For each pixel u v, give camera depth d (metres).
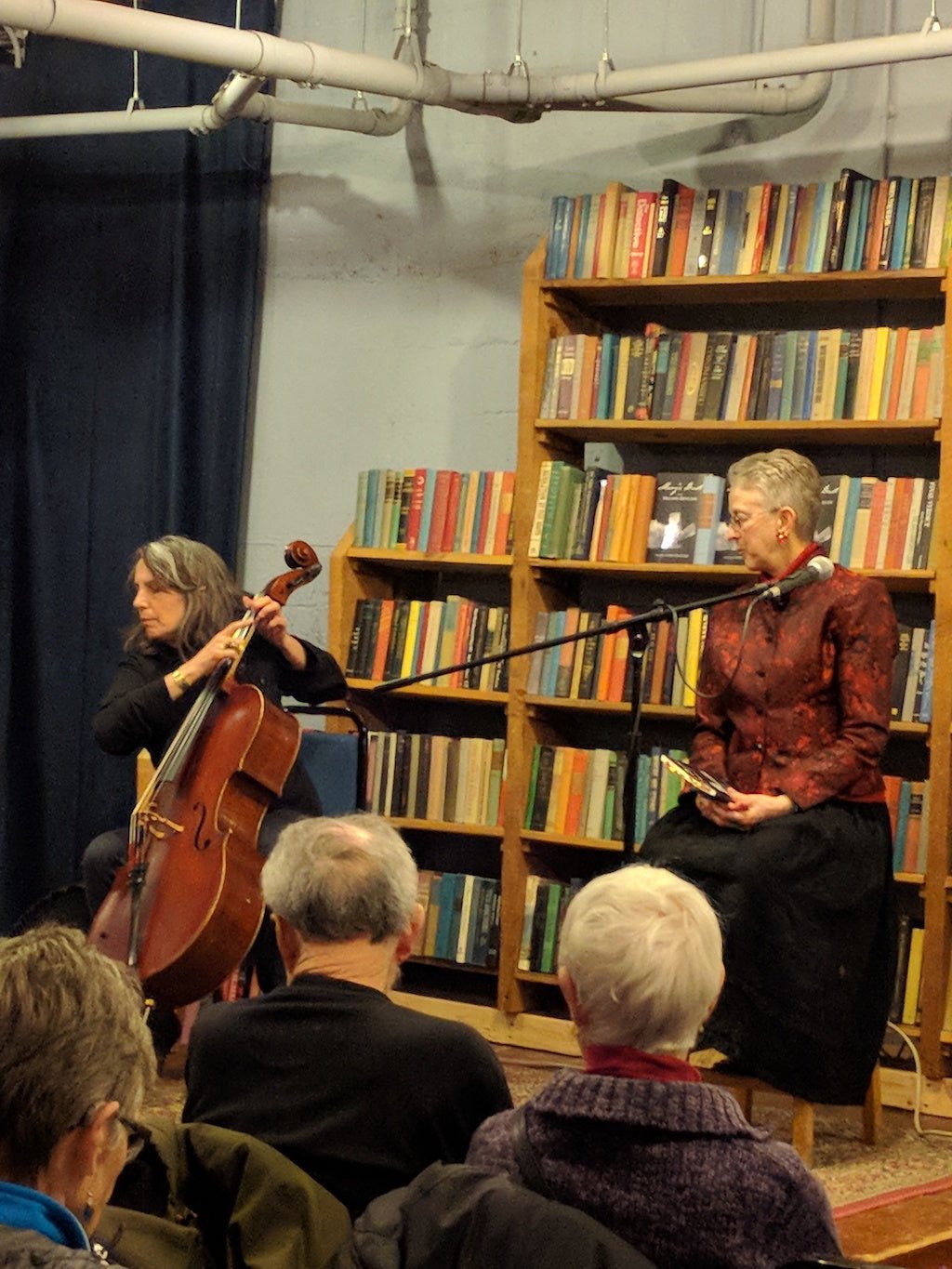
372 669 4.49
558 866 4.34
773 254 3.94
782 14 4.30
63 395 5.12
